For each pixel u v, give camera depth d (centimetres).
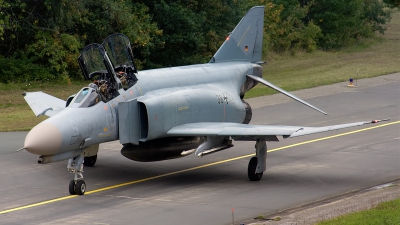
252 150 8706
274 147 8869
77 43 15775
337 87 14425
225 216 5572
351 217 5044
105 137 6581
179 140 7219
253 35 9112
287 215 5525
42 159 6034
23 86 14888
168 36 17150
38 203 6034
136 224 5338
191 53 18050
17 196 6281
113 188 6631
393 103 12356
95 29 16325
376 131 9881
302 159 8156
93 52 6825
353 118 10856
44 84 15438
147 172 7406
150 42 16975
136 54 17775
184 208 5847
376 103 12350
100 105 6525
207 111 7562
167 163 7900
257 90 13988
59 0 15050
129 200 6153
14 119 10825
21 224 5375
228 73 8450
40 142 5816
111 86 6762
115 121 6669
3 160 7850
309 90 14062
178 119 7106
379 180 7038
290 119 10769
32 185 6719
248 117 8494
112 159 8050
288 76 16562
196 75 7962
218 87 8088
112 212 5719
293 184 6869
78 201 6106
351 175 7288
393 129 10012
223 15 18688
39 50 16012
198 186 6756
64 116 6181
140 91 7050
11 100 13288
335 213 5394
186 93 7325
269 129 6800
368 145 8938
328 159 8138
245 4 19825
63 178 7012
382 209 5316
